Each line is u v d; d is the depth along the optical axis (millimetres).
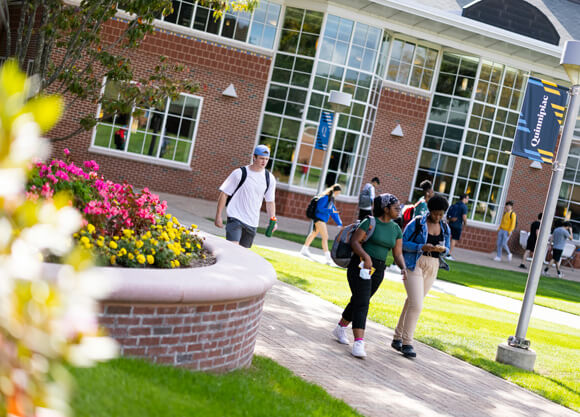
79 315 1265
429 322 9664
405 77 24500
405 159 24812
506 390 6902
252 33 22250
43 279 1321
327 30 22203
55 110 1229
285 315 8078
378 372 6539
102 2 10508
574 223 27547
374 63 23094
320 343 7156
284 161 22641
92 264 1321
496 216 25953
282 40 22484
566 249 26203
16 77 1210
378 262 7234
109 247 5184
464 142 24750
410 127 24719
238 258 5879
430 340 8438
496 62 24750
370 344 7656
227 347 5133
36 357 1242
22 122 1208
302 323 7891
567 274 23828
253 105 22516
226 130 22344
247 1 12172
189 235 6430
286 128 22562
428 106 24875
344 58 22547
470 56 24656
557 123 9406
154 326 4539
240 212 8023
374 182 17094
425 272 7566
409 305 7426
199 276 4797
